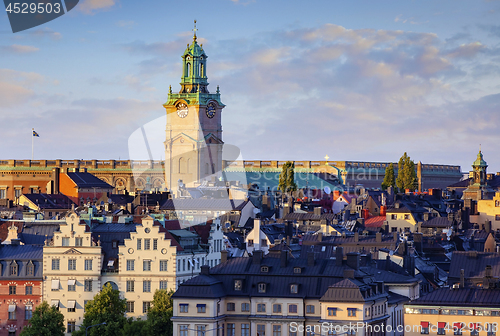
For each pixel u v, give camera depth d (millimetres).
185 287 153500
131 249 180250
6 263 183500
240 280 155625
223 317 154625
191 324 152250
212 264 192500
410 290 165500
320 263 157000
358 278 151875
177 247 179500
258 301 154125
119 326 165500
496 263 164750
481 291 145250
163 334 160625
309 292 152750
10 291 182750
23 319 182250
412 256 184625
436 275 188625
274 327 153000
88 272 180750
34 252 185500
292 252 190625
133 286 179625
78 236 182000
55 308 174375
